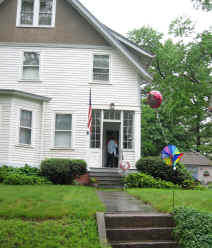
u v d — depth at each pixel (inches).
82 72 652.1
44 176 547.2
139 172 605.6
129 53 648.4
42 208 303.1
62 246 242.8
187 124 1202.0
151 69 1124.5
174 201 358.0
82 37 662.5
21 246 238.4
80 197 368.5
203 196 395.9
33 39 654.5
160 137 1095.0
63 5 668.7
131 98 654.5
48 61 650.8
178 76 888.3
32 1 670.5
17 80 641.6
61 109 636.1
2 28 655.8
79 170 557.6
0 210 292.5
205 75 844.6
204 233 268.1
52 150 620.1
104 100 647.1
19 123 572.7
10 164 549.6
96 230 270.8
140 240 280.4
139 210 324.8
